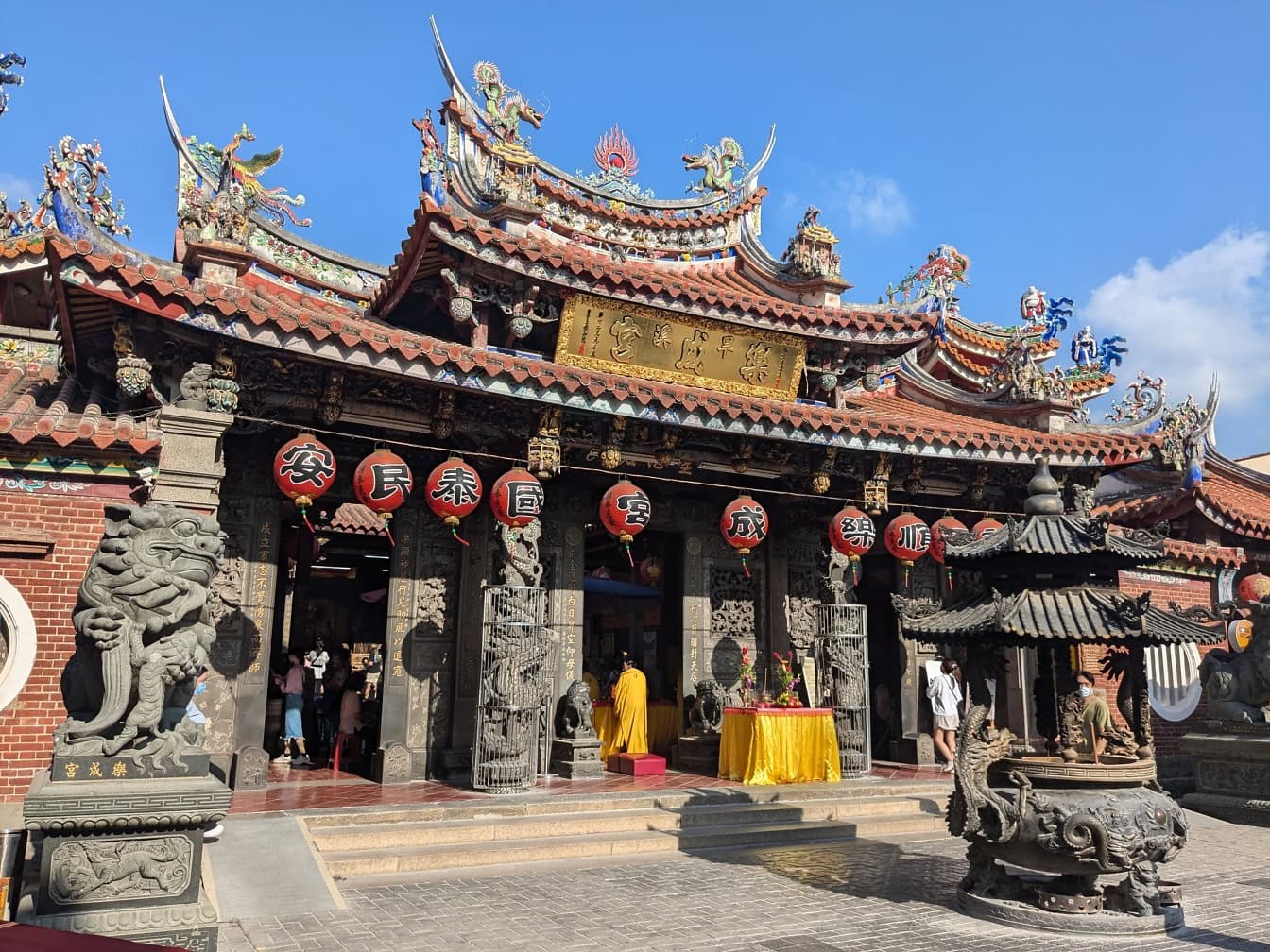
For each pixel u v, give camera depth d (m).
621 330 15.24
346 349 11.73
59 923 6.71
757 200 20.33
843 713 16.08
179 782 7.15
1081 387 23.34
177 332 11.25
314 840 10.53
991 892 9.16
